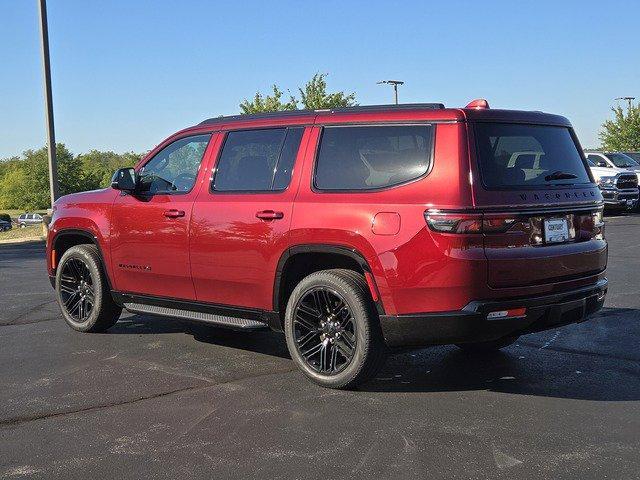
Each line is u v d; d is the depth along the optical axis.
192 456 3.79
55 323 7.40
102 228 6.53
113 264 6.47
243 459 3.74
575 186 5.01
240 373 5.38
